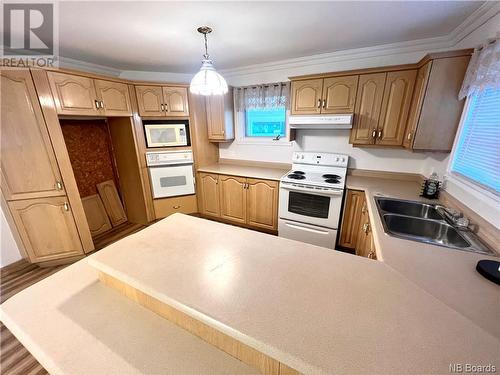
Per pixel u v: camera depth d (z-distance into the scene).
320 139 2.89
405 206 1.88
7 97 1.89
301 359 0.55
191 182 3.27
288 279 0.85
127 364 0.68
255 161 3.41
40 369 1.39
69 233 2.39
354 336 0.61
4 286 2.15
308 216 2.55
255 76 3.04
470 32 1.71
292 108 2.56
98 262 0.95
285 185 2.57
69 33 1.78
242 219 3.14
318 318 0.67
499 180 1.29
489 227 1.24
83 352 0.71
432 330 0.64
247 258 0.99
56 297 0.93
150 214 3.19
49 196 2.22
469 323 0.67
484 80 1.35
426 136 1.88
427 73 1.76
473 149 1.59
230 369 0.68
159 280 0.84
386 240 1.21
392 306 0.72
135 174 3.03
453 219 1.47
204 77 1.55
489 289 0.85
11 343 1.55
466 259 1.04
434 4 1.43
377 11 1.53
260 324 0.65
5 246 2.34
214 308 0.71
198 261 0.96
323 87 2.35
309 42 2.12
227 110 3.18
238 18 1.58
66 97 2.15
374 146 2.36
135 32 1.78
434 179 1.97
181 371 0.67
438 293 0.82
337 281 0.84
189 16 1.54
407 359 0.55
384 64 2.31
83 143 2.92
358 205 2.32
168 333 0.79
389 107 2.16
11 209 2.12
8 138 1.96
